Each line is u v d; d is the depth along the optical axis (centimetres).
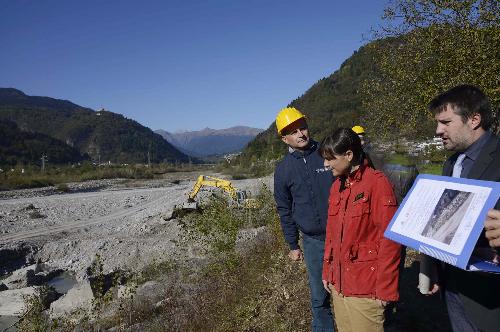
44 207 2855
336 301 333
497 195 213
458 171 269
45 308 1077
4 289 1441
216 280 736
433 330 442
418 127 958
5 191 3878
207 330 582
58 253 1838
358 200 310
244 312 562
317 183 405
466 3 798
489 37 803
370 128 1005
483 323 242
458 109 254
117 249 1766
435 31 862
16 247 1812
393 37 980
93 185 4712
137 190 4000
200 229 827
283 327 497
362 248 310
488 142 251
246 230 1092
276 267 685
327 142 314
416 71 920
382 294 296
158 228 2005
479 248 237
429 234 237
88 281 1105
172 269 1036
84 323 729
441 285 284
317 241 413
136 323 711
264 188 1189
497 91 749
